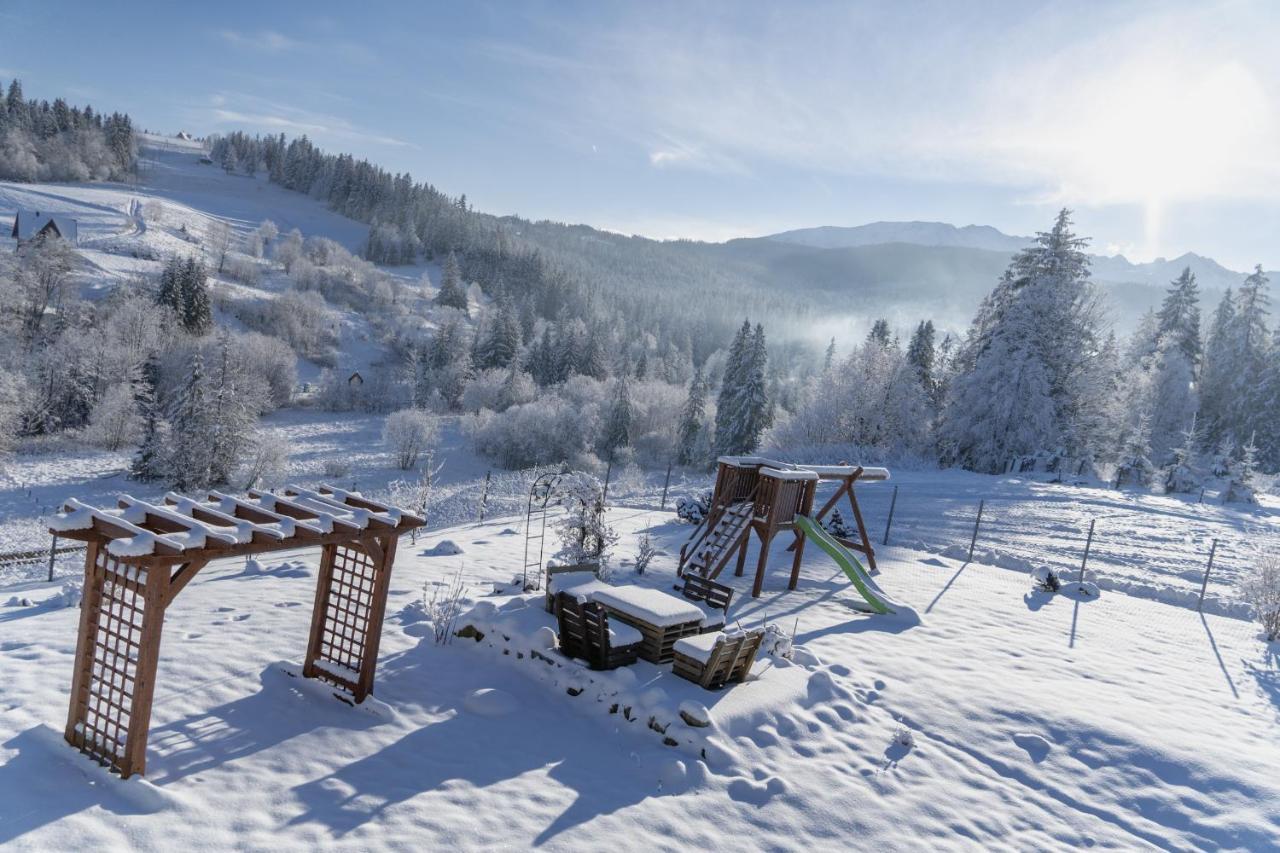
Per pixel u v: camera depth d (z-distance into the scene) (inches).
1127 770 335.3
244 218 6594.5
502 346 3408.0
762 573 569.9
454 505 1360.7
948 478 1382.9
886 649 458.6
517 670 364.2
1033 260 1690.5
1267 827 297.1
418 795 255.3
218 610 409.7
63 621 390.6
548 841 239.6
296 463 2018.9
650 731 318.7
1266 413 2122.3
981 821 290.4
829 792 296.4
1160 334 2233.0
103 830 214.7
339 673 316.2
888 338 2193.7
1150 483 1589.6
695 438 2691.9
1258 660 518.3
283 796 243.9
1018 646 493.0
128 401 1990.7
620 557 644.1
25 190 5009.8
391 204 7839.6
